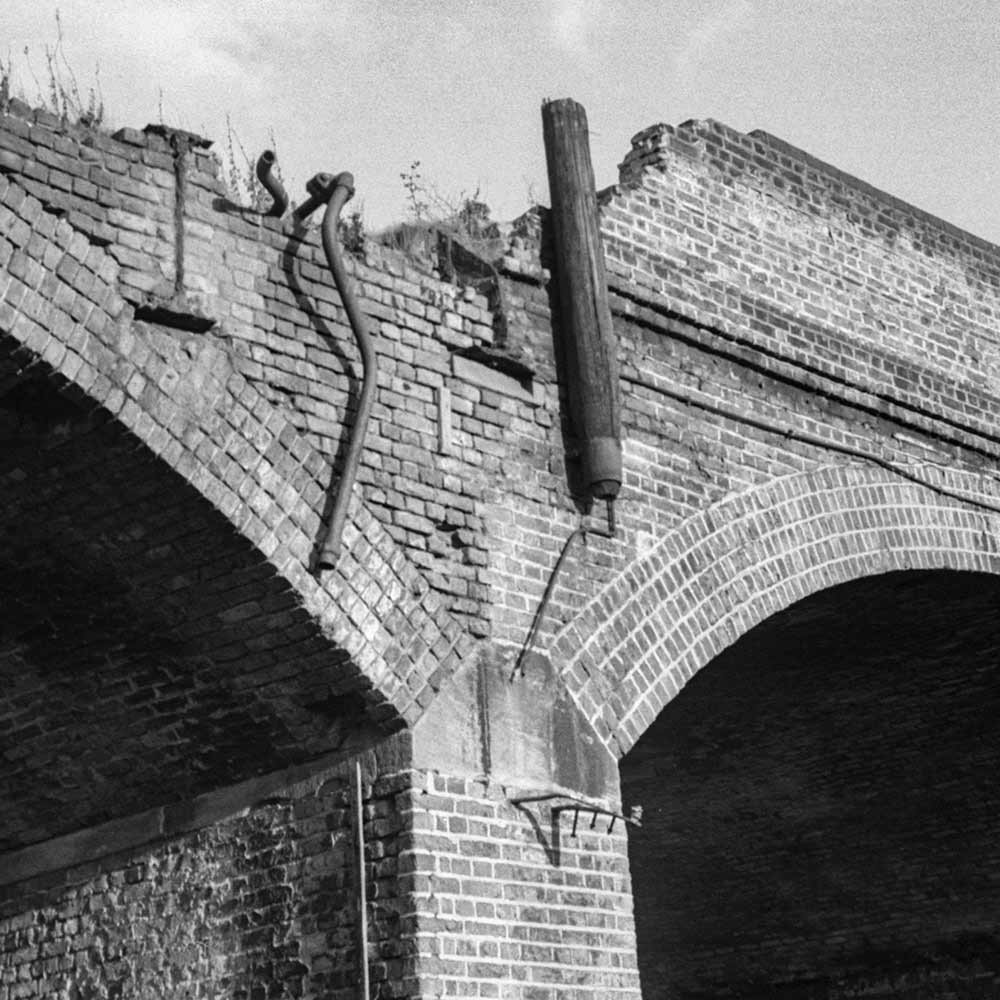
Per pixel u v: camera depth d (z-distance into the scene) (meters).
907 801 14.88
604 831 8.17
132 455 7.01
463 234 8.97
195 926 7.96
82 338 6.83
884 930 15.64
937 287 11.93
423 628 7.73
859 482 10.65
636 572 8.88
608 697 8.43
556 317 9.07
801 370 10.48
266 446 7.35
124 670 8.07
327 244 7.75
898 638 12.53
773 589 9.68
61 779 8.64
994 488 11.81
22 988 8.58
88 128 7.33
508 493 8.38
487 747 7.77
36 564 7.73
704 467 9.59
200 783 8.30
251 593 7.41
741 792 15.23
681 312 9.73
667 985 17.12
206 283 7.39
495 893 7.51
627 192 9.79
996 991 14.87
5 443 7.14
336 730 7.77
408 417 8.05
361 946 7.27
